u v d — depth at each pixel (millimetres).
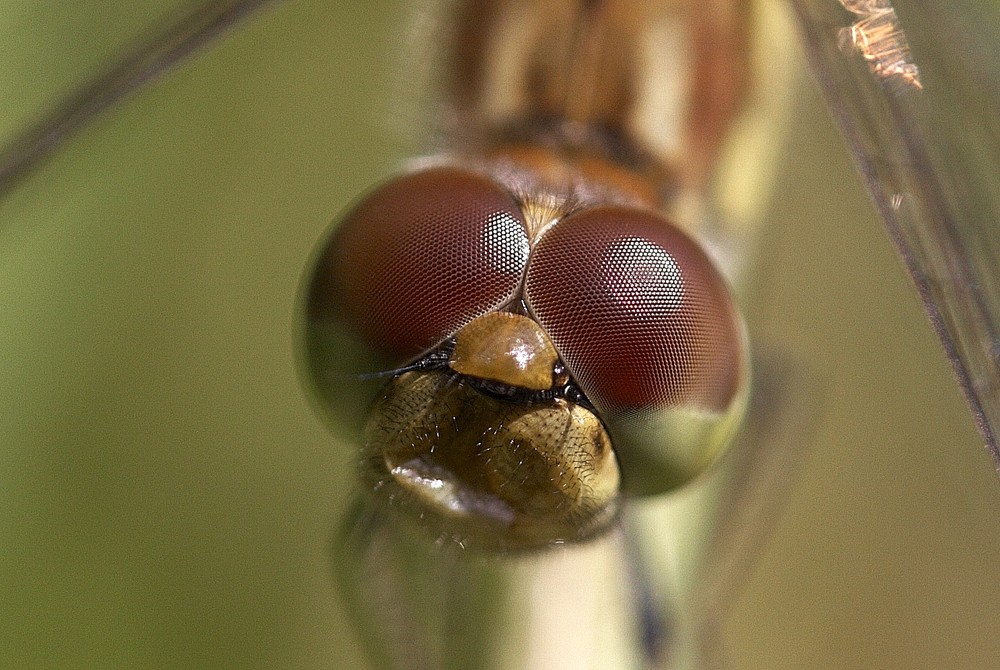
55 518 69
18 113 69
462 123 61
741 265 64
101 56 69
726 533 66
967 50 58
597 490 56
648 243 56
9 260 71
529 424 55
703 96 61
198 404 74
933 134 58
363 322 56
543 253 56
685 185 61
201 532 70
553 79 60
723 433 57
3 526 68
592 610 62
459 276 56
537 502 55
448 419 56
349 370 56
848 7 58
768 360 68
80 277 73
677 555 65
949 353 56
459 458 55
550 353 56
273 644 69
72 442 70
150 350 74
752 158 63
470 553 56
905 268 57
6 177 59
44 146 59
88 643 68
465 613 60
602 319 56
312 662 69
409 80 62
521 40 61
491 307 56
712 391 56
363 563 60
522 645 61
